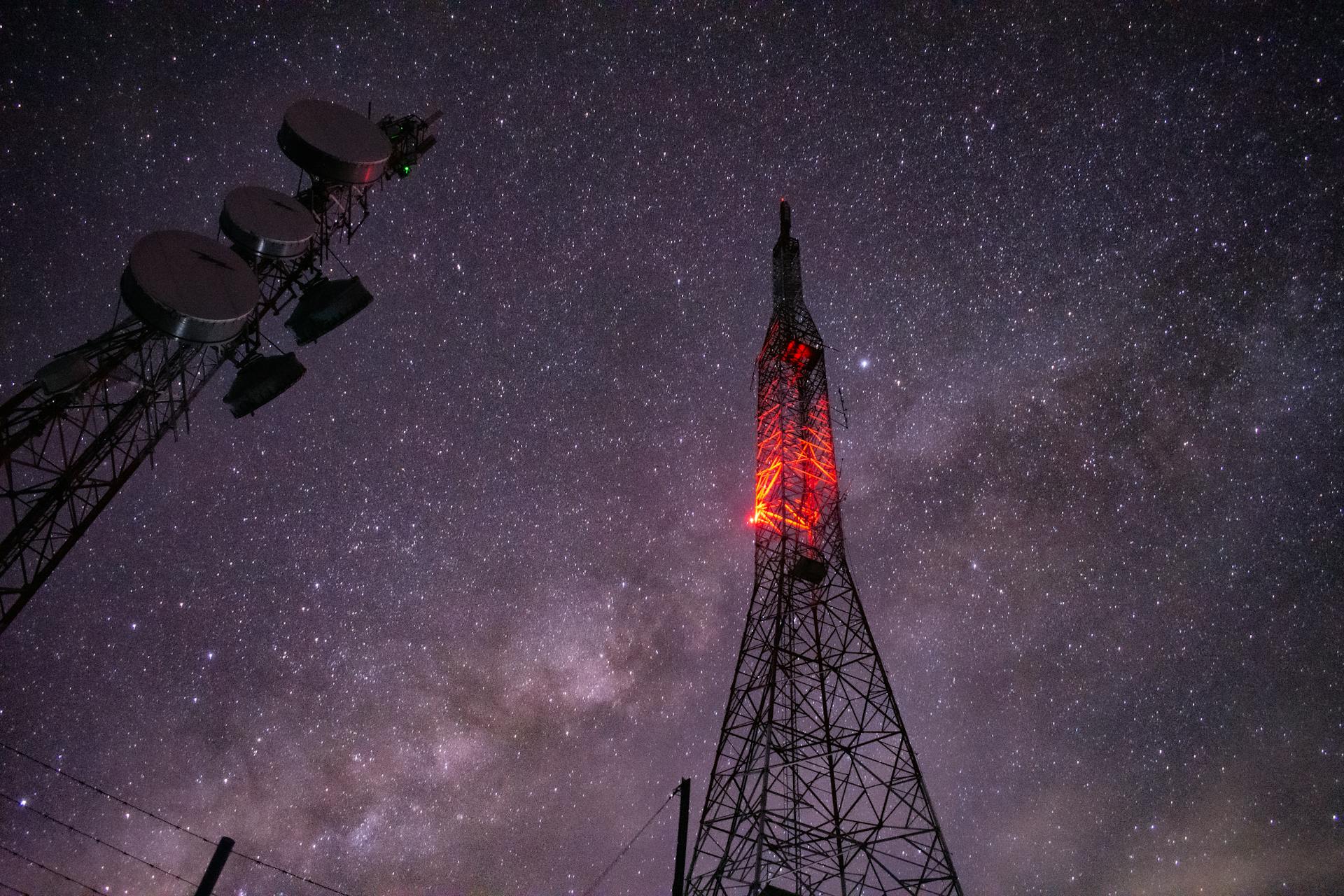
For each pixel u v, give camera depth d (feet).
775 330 106.63
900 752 71.97
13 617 44.68
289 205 58.85
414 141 70.90
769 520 90.74
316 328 62.03
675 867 56.70
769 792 68.80
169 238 51.01
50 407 49.29
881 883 64.95
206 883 52.80
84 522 48.44
